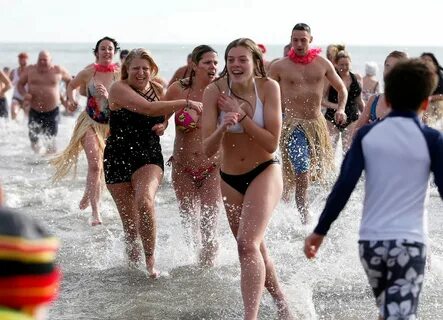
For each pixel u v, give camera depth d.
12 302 1.80
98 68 8.70
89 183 8.53
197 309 5.72
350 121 11.24
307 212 8.48
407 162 3.82
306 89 8.88
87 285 6.31
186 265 6.82
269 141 5.03
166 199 9.99
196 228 6.90
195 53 6.64
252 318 4.81
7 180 11.50
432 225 8.33
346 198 3.92
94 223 8.48
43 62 15.09
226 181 5.22
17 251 1.78
